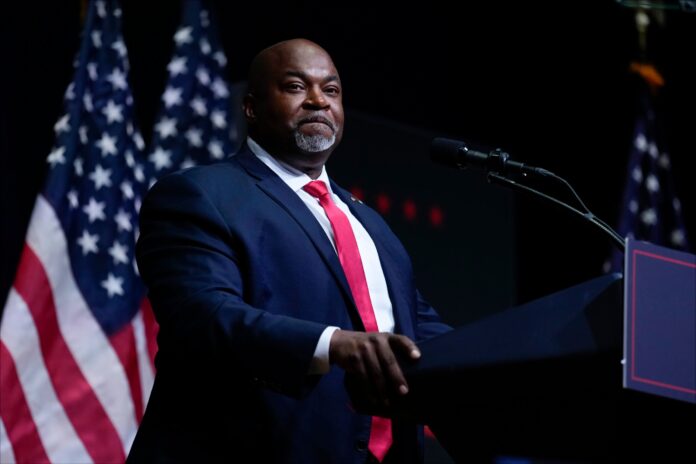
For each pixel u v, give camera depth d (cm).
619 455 461
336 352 499
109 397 1052
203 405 582
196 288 561
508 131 1493
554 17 1523
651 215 1455
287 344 513
